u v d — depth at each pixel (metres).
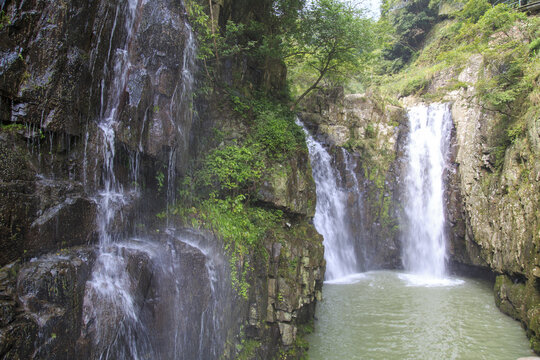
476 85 16.98
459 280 17.67
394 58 34.09
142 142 6.88
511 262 12.88
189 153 9.29
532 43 15.18
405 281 17.19
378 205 20.34
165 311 6.49
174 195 8.31
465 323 12.26
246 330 8.66
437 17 32.00
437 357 9.98
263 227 9.86
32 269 4.70
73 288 5.03
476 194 16.36
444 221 19.08
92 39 6.14
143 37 7.02
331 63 15.50
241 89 12.16
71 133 5.72
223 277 7.99
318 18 13.23
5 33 4.96
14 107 5.10
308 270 10.44
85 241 5.73
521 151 12.95
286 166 10.84
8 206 4.65
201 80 9.98
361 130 21.05
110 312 5.39
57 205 5.29
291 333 9.26
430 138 20.48
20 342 4.23
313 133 20.38
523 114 13.83
